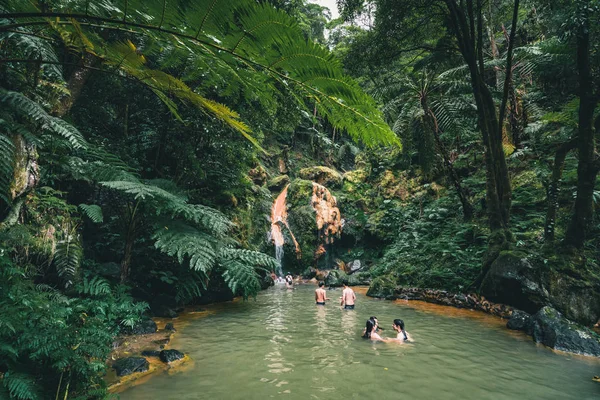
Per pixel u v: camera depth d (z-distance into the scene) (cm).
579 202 723
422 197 1577
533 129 1020
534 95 1272
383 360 439
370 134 126
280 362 425
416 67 1141
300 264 1530
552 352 486
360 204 1767
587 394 345
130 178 534
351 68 1078
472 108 1045
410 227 1401
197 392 330
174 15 107
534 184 1108
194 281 711
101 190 691
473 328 626
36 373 261
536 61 939
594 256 780
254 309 785
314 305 855
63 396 253
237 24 104
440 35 1124
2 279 285
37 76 411
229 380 363
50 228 445
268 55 113
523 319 621
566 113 841
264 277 1170
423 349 492
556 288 681
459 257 993
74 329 273
